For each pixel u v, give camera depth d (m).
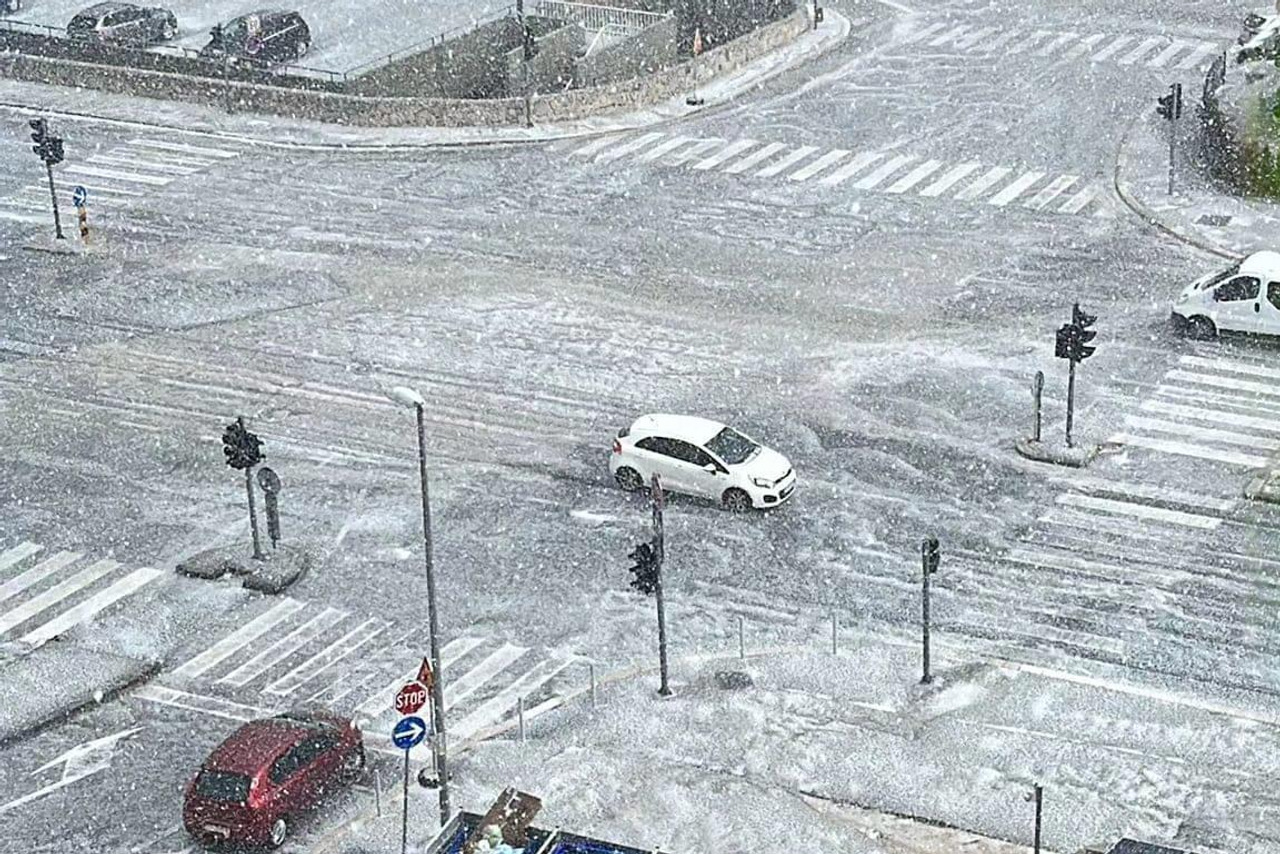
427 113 70.25
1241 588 40.22
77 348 53.72
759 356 52.12
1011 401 48.84
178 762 35.75
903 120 70.88
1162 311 53.94
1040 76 75.31
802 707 36.34
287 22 75.25
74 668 38.59
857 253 58.94
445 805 32.91
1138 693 36.56
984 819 32.75
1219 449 46.09
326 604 41.09
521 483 45.97
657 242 60.16
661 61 78.00
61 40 75.88
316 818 33.81
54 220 62.50
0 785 35.16
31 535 44.12
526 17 79.31
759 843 32.03
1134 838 31.91
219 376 51.91
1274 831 32.19
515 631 39.84
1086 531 42.78
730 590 41.09
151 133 70.81
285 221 62.56
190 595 41.62
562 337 53.62
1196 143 66.44
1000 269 57.38
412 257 59.44
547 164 67.19
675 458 44.81
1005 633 39.03
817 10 82.38
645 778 34.06
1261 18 77.75
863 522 43.56
